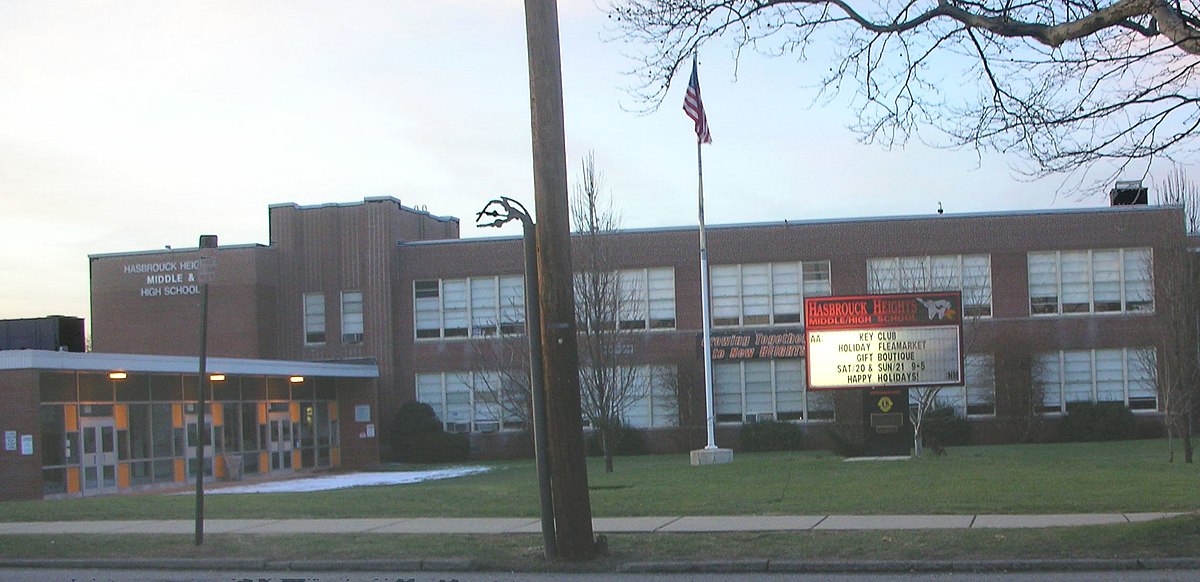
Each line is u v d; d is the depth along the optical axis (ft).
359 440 150.20
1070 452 115.75
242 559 49.16
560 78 46.70
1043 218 146.92
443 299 155.12
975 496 64.28
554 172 46.34
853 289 147.64
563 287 46.55
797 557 45.52
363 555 49.37
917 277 143.23
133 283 155.94
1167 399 95.55
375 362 153.89
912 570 43.37
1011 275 146.61
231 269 153.58
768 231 150.51
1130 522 51.57
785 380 149.28
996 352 145.18
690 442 148.56
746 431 146.00
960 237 147.74
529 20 46.34
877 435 100.07
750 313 150.30
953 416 142.82
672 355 150.41
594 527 56.18
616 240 142.51
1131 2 40.42
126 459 111.65
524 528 57.21
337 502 72.84
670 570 44.80
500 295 153.69
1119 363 145.48
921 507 60.29
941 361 96.07
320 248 156.87
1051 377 146.10
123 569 49.39
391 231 155.94
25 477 98.27
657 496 69.92
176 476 118.52
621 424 141.59
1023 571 42.57
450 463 148.66
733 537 51.47
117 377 110.93
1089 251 146.41
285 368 131.44
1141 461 94.58
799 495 67.87
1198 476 75.51
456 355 153.99
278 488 105.91
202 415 53.88
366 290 154.92
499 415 152.76
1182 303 97.14
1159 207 145.18
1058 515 56.18
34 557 51.52
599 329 108.27
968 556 44.42
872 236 148.46
